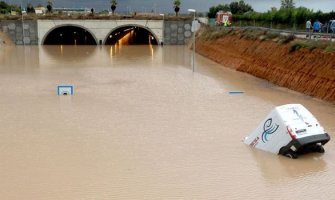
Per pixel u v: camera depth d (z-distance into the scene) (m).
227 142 19.20
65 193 13.71
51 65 49.34
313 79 29.94
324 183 14.61
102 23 84.62
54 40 93.06
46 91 31.45
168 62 53.53
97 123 22.41
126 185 14.40
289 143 16.59
